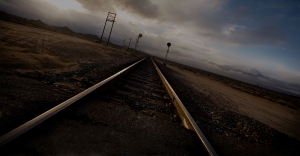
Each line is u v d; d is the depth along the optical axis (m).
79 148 1.47
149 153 1.72
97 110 2.37
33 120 1.48
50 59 5.31
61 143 1.46
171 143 2.08
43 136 1.47
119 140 1.79
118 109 2.66
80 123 1.90
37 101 2.17
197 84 12.60
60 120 1.82
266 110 9.38
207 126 3.39
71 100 2.13
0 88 2.22
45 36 12.11
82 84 3.59
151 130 2.28
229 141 2.88
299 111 15.12
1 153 1.16
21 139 1.33
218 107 5.91
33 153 1.25
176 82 9.44
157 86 6.27
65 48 9.34
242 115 5.70
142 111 2.98
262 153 2.80
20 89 2.38
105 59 10.93
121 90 4.11
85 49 12.26
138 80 6.32
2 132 1.41
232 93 13.93
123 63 11.53
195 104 5.15
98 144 1.61
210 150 1.92
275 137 4.02
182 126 2.75
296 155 3.23
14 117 1.66
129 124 2.26
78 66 5.76
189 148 2.08
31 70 3.72
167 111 3.44
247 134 3.67
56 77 3.60
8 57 3.99
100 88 3.20
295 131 5.69
